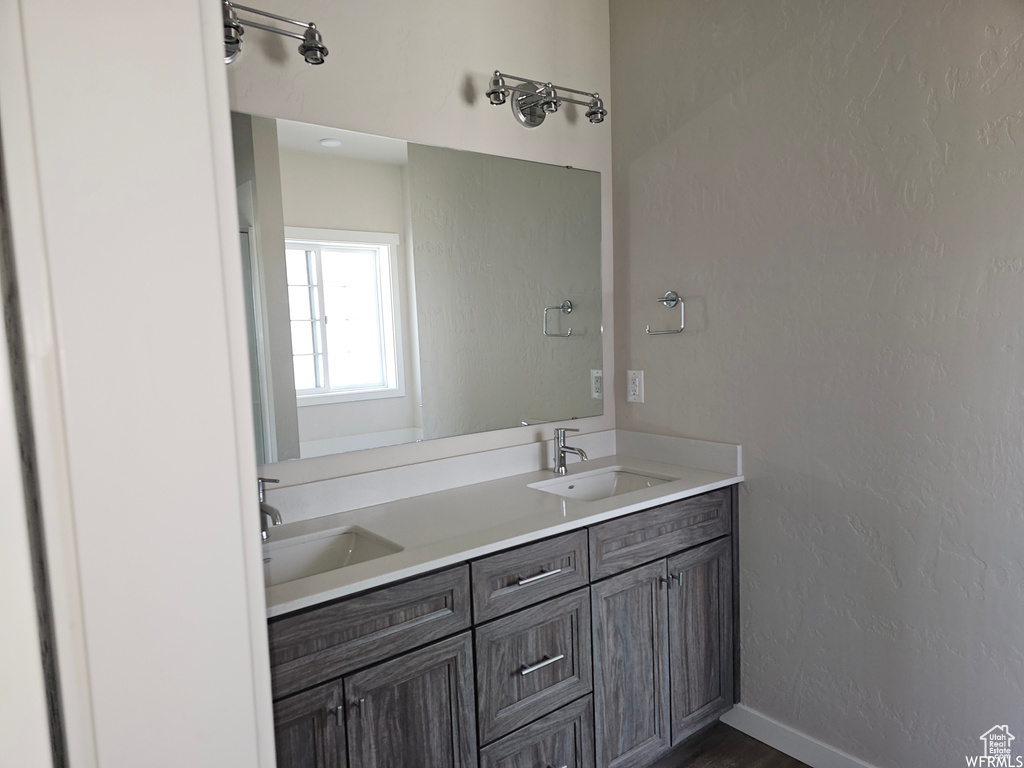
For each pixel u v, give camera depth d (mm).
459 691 1539
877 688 1894
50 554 357
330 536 1720
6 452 329
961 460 1683
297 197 1775
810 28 1893
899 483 1803
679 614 2041
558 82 2328
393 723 1439
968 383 1657
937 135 1667
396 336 1981
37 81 347
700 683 2123
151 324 383
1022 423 1576
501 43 2176
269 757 456
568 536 1733
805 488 2014
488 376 2207
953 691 1739
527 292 2287
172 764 401
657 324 2398
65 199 355
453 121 2074
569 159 2377
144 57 379
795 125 1947
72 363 358
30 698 342
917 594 1790
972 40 1595
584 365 2479
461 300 2121
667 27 2260
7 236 348
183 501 398
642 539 1919
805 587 2041
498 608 1599
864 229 1820
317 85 1798
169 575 395
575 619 1765
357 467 1928
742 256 2113
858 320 1853
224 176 418
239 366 426
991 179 1587
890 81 1741
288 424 1780
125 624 380
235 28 1544
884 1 1738
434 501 1965
